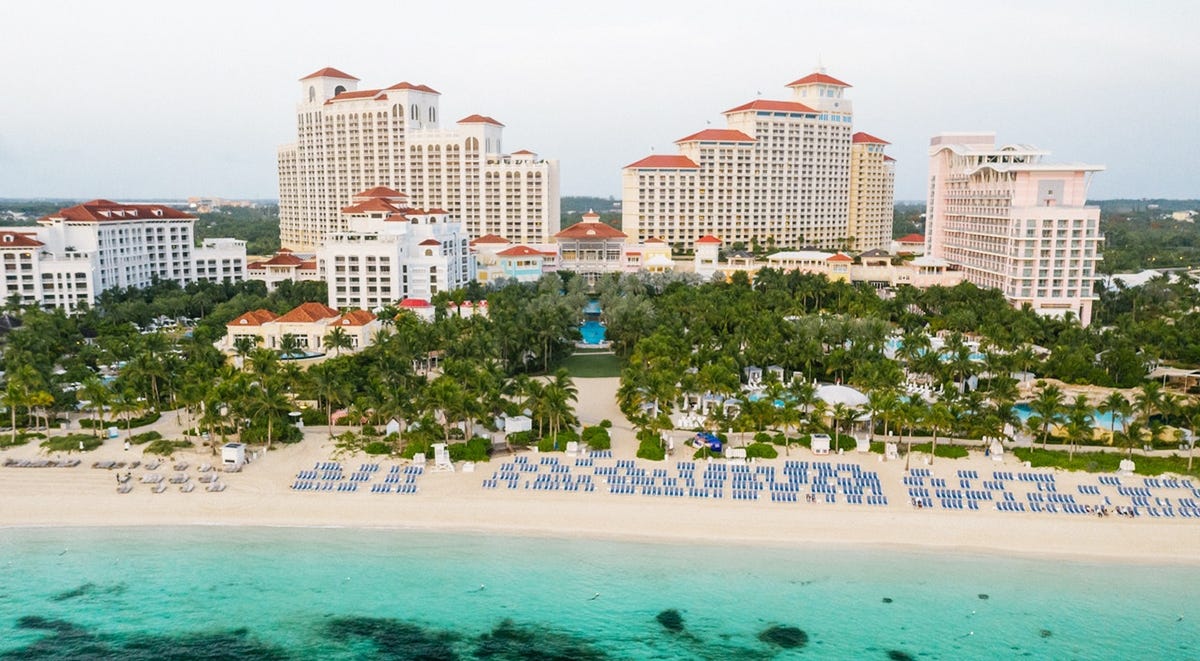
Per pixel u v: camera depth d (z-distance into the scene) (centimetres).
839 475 11081
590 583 9012
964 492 10606
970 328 19212
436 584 9012
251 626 8344
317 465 11538
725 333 17112
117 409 12262
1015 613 8456
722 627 8281
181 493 10825
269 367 13788
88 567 9338
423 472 11325
